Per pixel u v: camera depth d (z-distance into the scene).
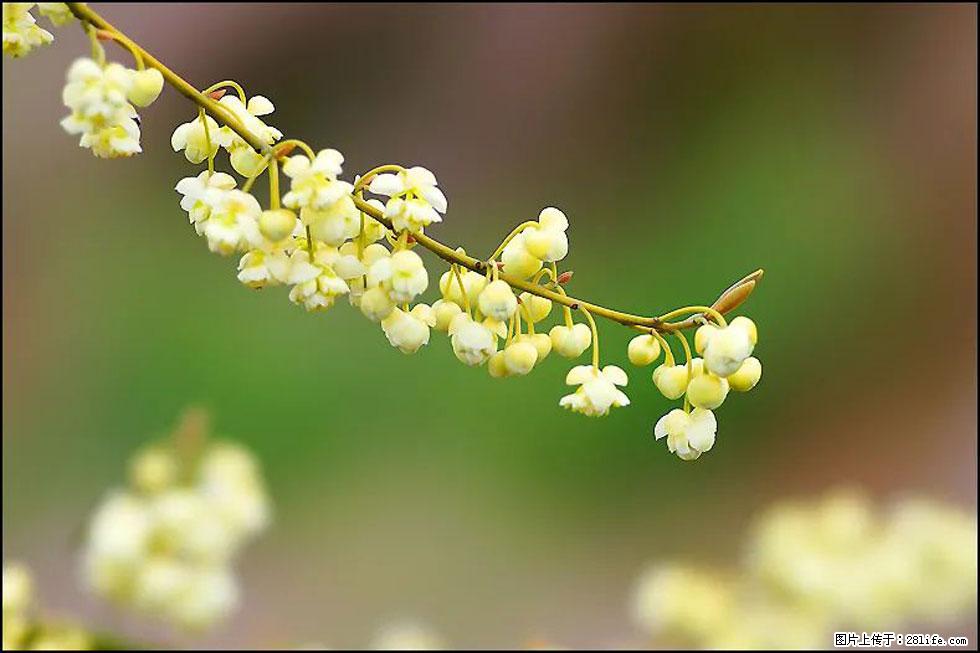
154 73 0.47
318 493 1.21
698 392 0.48
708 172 1.61
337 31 1.71
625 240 1.56
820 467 1.34
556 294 0.48
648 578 0.62
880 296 1.47
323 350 1.29
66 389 1.30
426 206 0.48
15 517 1.16
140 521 0.58
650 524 1.22
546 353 0.49
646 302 1.44
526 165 1.68
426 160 1.68
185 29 1.65
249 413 1.25
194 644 0.69
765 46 1.71
